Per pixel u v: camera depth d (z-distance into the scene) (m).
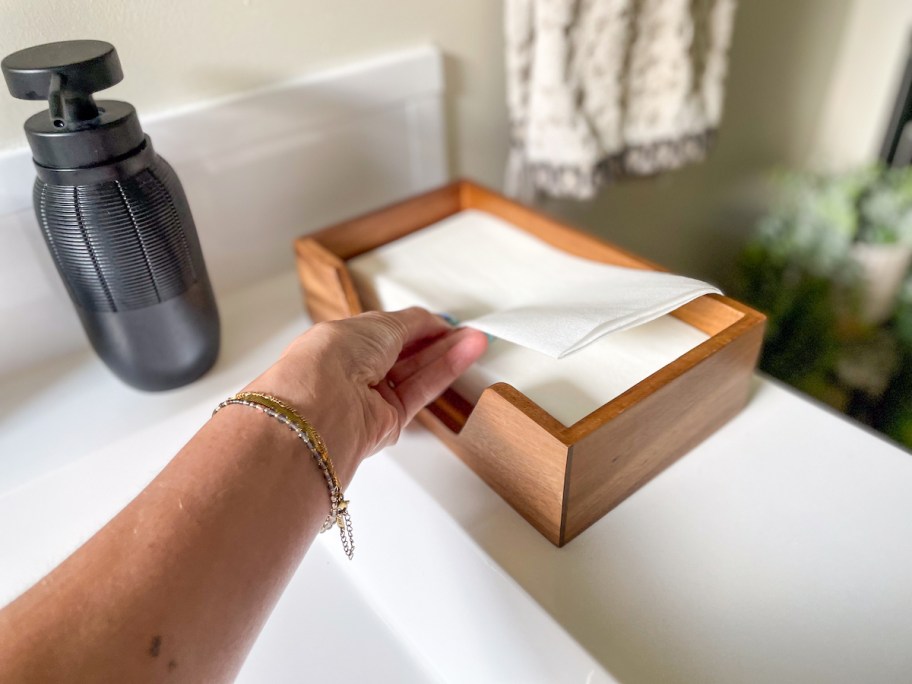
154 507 0.30
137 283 0.45
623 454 0.40
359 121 0.66
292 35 0.58
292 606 0.40
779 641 0.36
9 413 0.53
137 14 0.50
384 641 0.38
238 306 0.64
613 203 1.00
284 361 0.36
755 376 0.53
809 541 0.41
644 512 0.43
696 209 1.17
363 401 0.38
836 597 0.38
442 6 0.67
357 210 0.71
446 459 0.47
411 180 0.74
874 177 1.21
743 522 0.42
